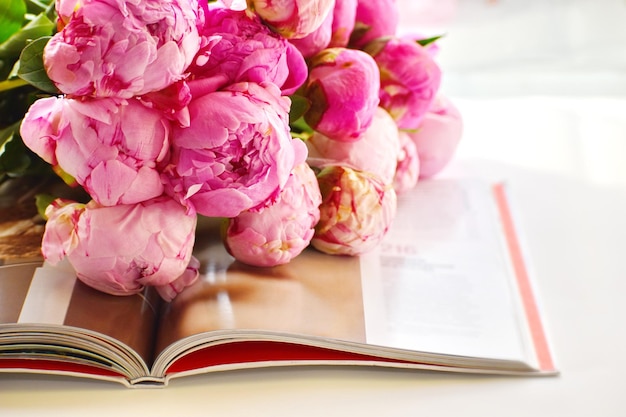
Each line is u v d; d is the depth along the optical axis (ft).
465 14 3.47
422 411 2.20
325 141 2.38
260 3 2.07
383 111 2.46
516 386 2.27
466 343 2.27
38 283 2.17
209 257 2.31
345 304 2.27
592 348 2.38
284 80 2.14
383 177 2.45
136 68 1.91
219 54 2.04
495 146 3.08
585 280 2.57
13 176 2.42
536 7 3.44
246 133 2.00
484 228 2.63
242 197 2.04
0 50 2.24
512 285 2.48
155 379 2.17
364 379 2.26
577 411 2.22
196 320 2.15
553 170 2.97
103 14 1.89
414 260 2.48
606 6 3.43
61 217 2.10
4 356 2.13
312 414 2.18
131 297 2.18
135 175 2.00
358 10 2.44
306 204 2.22
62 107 2.00
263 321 2.17
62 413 2.14
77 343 2.11
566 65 3.50
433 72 2.44
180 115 1.98
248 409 2.18
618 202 2.85
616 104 3.30
